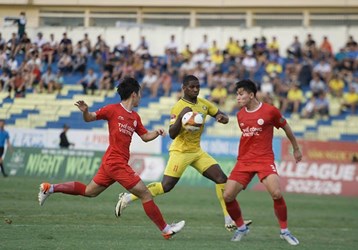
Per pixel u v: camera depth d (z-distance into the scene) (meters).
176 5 54.00
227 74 47.62
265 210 26.45
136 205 24.91
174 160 17.62
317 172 37.50
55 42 44.41
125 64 47.62
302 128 45.31
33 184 32.28
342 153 37.31
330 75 47.94
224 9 55.19
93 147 41.66
